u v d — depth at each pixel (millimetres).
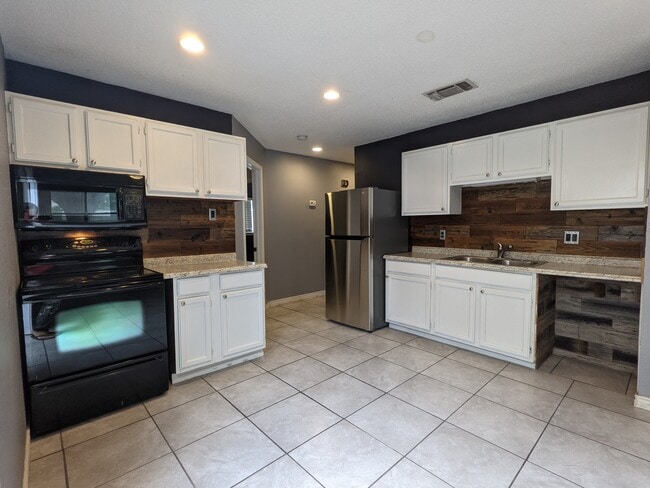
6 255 1561
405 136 4137
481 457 1729
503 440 1859
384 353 3117
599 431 1924
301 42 2057
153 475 1622
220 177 2961
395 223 3955
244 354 2898
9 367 1414
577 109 2807
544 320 2838
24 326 1854
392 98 2977
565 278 3010
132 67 2354
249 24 1866
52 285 1968
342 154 5328
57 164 2184
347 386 2486
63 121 2199
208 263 3076
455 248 3744
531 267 2711
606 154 2494
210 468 1669
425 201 3691
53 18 1783
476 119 3453
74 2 1649
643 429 1936
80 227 2217
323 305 5020
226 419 2080
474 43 2086
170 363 2510
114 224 2355
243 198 3123
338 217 3980
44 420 1908
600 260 2775
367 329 3742
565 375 2645
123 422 2055
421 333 3574
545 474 1607
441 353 3104
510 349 2820
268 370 2764
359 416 2104
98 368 2105
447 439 1875
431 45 2107
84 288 2039
